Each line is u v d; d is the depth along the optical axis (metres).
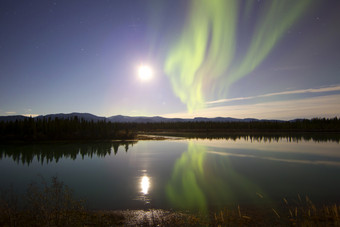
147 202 12.21
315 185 16.06
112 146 49.59
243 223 9.02
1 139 59.16
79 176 19.72
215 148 44.59
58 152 38.69
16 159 30.84
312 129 134.62
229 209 10.97
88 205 11.55
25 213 9.02
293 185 16.14
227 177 19.03
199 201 12.39
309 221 8.99
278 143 56.25
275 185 16.19
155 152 38.34
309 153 35.94
